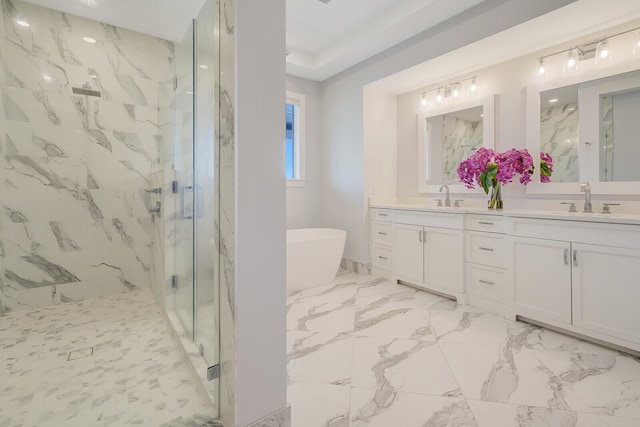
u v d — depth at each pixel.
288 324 2.33
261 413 1.19
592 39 2.41
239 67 1.11
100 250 2.81
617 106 2.30
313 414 1.38
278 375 1.23
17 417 1.29
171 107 2.13
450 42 2.69
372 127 3.72
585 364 1.76
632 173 2.23
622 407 1.41
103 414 1.30
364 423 1.32
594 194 2.39
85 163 2.73
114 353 1.82
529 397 1.48
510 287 2.37
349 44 3.27
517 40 2.50
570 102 2.52
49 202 2.59
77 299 2.71
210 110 1.38
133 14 2.69
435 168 3.57
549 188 2.63
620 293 1.83
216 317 1.30
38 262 2.55
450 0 2.45
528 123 2.75
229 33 1.15
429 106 3.60
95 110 2.77
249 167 1.14
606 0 1.98
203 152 1.51
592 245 1.93
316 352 1.92
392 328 2.25
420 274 3.08
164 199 2.28
